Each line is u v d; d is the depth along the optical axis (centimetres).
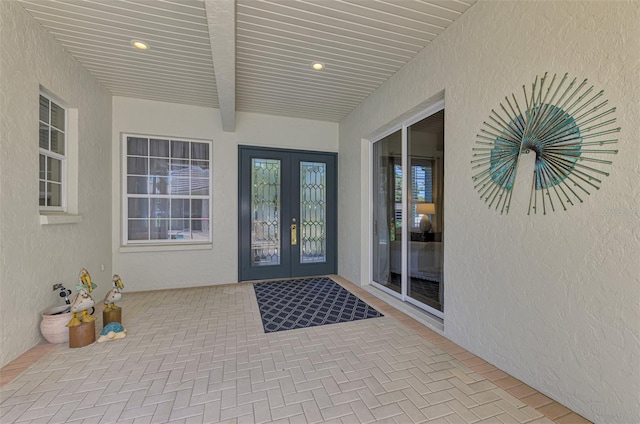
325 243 511
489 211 214
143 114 407
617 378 143
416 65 292
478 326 223
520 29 189
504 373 200
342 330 273
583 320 157
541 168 178
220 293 396
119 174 397
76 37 262
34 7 222
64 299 277
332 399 173
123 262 399
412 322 293
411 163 334
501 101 202
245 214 461
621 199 142
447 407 166
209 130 439
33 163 239
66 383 187
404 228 346
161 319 299
